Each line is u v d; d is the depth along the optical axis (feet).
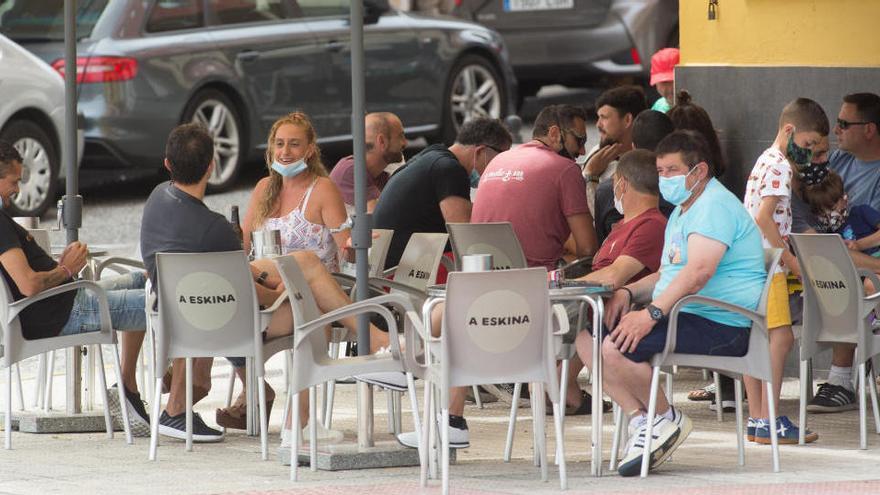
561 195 84.89
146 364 95.91
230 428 81.82
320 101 151.84
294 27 149.89
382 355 69.97
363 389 71.10
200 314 72.49
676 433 67.82
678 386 93.25
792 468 69.56
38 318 77.10
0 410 86.22
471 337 63.77
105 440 79.25
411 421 82.94
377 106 154.71
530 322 64.13
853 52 92.12
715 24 99.19
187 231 76.13
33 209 134.82
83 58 136.05
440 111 160.15
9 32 142.00
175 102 140.26
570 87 174.60
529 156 85.87
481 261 65.67
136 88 137.69
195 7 143.54
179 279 72.28
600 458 68.08
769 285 69.21
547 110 86.89
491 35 164.86
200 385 81.00
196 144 76.43
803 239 74.79
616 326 70.74
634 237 75.05
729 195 69.26
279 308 73.77
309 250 79.87
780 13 95.20
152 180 155.02
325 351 70.49
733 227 68.69
